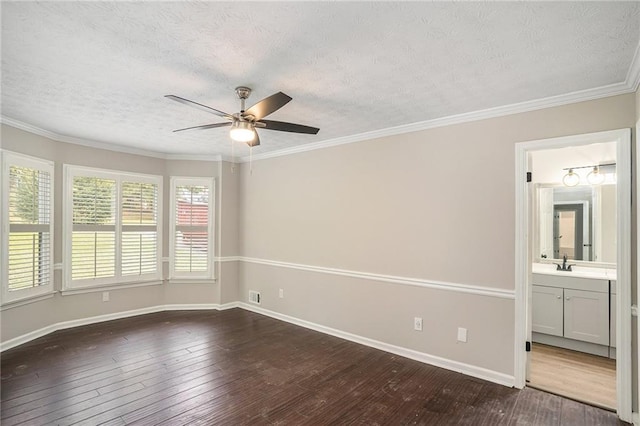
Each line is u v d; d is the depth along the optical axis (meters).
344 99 2.81
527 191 2.87
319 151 4.34
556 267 4.18
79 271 4.30
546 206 4.39
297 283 4.57
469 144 3.13
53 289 4.05
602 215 4.01
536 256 4.46
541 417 2.43
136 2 1.57
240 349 3.65
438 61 2.14
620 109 2.45
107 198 4.56
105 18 1.71
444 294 3.25
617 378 2.44
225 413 2.44
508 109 2.90
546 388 2.85
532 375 3.11
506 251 2.92
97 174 4.45
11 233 3.49
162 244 5.11
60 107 3.07
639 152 2.26
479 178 3.07
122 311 4.73
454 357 3.17
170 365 3.22
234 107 3.03
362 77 2.39
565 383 2.95
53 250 4.04
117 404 2.53
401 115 3.22
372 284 3.78
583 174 4.11
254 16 1.68
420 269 3.41
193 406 2.52
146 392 2.71
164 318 4.75
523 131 2.85
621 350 2.42
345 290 4.03
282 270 4.78
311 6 1.59
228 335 4.09
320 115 3.22
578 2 1.54
